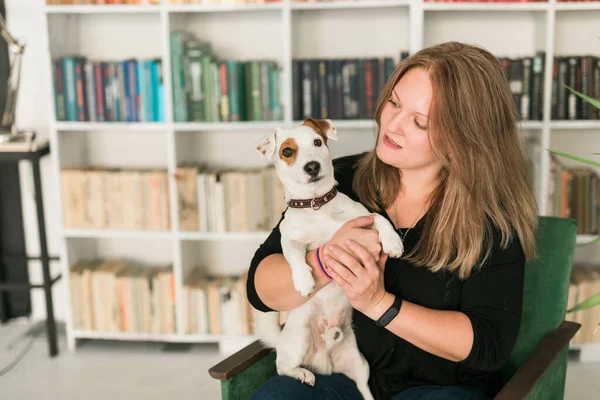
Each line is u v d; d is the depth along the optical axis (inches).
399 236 59.7
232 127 109.0
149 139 121.7
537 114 106.4
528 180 62.0
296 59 108.7
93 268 118.4
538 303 66.2
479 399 57.1
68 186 113.4
